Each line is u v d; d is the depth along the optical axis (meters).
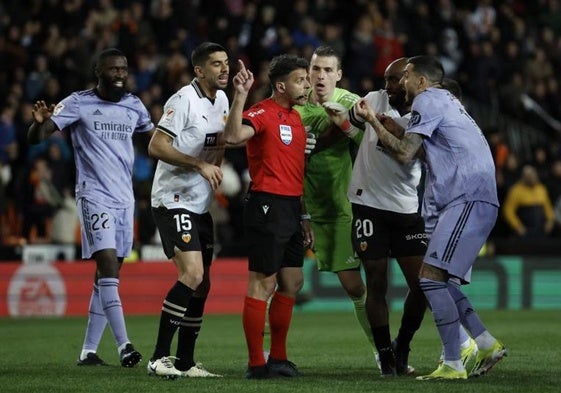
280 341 28.59
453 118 27.17
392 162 28.92
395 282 60.88
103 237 31.61
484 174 27.19
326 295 61.62
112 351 37.19
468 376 27.95
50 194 61.97
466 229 26.95
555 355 34.31
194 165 27.92
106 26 72.19
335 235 31.41
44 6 73.44
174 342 39.84
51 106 31.94
